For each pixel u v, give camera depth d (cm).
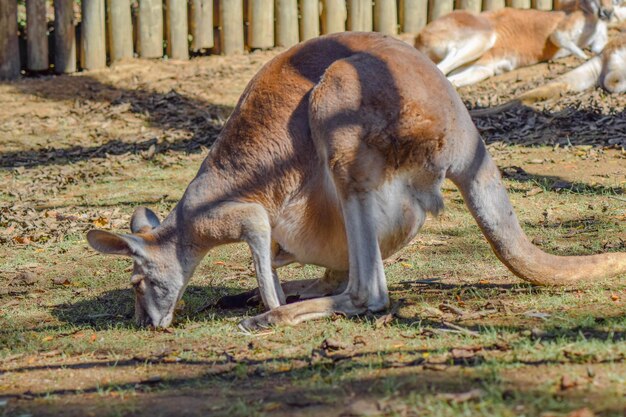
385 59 880
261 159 910
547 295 926
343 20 2361
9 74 2295
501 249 933
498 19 2278
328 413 621
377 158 872
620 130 1780
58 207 1551
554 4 2398
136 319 952
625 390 620
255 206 905
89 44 2306
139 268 931
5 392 737
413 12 2370
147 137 1967
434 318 877
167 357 812
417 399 627
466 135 908
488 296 949
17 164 1855
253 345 827
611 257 964
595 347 713
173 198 1572
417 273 1090
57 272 1202
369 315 885
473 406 603
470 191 918
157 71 2284
